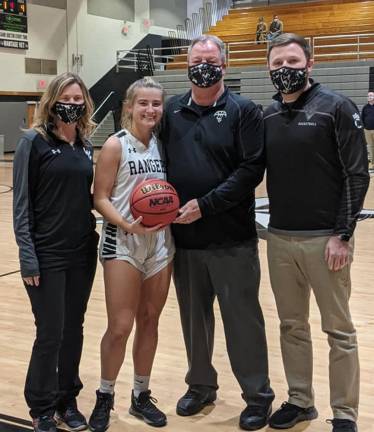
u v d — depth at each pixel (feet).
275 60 7.66
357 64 49.96
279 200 8.05
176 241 8.69
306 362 8.51
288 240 8.05
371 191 32.42
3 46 57.82
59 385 8.44
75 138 8.02
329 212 7.81
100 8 65.77
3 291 15.51
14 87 59.36
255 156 8.07
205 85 7.99
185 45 68.08
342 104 7.52
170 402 9.31
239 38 63.10
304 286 8.30
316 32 59.11
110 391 8.51
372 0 61.72
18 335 12.28
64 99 7.63
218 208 8.04
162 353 11.27
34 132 7.66
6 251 20.11
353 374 7.93
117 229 8.18
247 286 8.51
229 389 9.77
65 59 63.57
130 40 69.51
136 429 8.45
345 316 7.93
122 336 8.20
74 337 8.35
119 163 8.11
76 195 7.86
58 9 62.28
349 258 7.75
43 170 7.64
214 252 8.42
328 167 7.72
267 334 12.23
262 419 8.46
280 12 65.57
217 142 8.14
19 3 58.49
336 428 7.88
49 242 7.79
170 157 8.42
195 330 8.86
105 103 63.67
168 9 73.92
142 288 8.50
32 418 8.21
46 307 7.83
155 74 59.77
